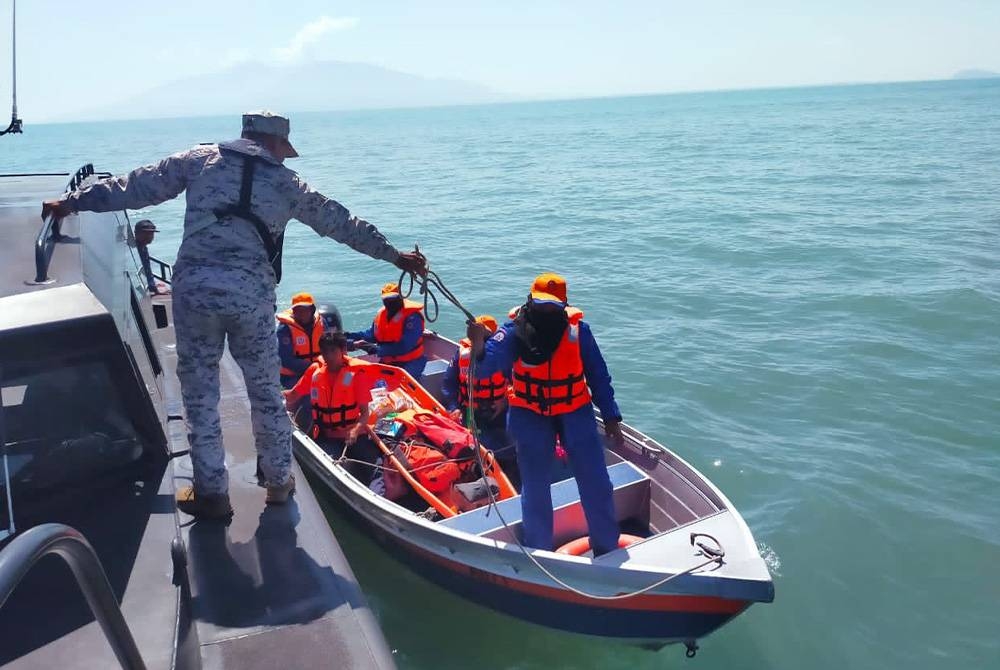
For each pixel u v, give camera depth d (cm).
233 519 362
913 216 2055
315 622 303
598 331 1210
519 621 530
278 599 313
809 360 1045
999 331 1120
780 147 4888
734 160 4134
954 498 708
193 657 263
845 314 1232
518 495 561
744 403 923
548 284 452
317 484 672
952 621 557
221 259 307
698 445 821
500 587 515
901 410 887
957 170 3062
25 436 271
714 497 533
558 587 484
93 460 291
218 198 306
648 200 2684
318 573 329
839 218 2088
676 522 557
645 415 897
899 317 1202
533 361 452
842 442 819
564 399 459
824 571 614
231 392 533
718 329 1195
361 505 592
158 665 229
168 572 265
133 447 301
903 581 601
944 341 1095
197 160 311
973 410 880
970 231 1817
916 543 645
